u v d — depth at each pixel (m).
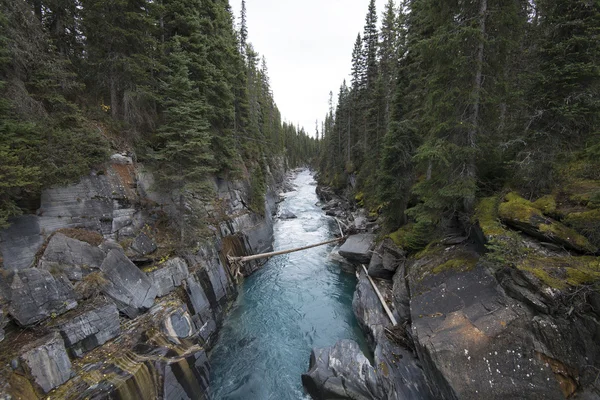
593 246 7.49
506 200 10.15
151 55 13.84
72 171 9.31
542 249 8.16
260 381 11.01
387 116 25.98
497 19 8.88
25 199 8.19
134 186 12.59
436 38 9.59
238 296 17.45
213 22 19.52
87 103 12.04
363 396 9.29
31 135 8.39
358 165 38.09
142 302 9.97
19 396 5.95
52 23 11.61
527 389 6.60
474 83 9.70
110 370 7.49
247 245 21.16
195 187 12.52
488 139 10.25
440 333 8.22
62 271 8.30
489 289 8.59
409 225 16.38
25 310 7.02
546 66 9.12
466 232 11.35
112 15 11.59
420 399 8.57
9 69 8.49
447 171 10.79
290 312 15.86
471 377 7.09
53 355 6.81
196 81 15.82
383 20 30.31
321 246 26.61
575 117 8.79
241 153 27.73
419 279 11.16
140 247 11.44
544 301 7.06
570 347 6.53
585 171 9.20
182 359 8.94
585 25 7.98
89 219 10.10
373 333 11.95
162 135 11.97
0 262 7.30
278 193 52.03
